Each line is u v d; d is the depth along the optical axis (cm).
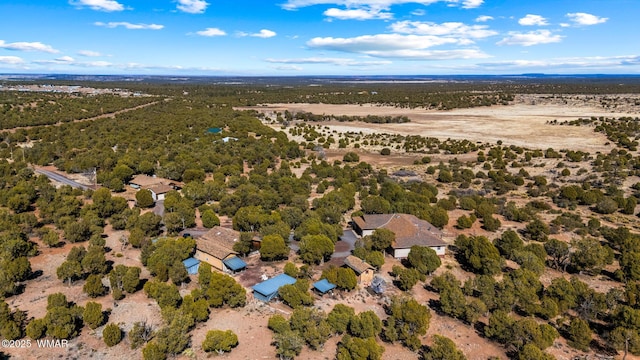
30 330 4397
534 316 5244
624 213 8581
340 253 6831
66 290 5566
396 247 6675
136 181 10381
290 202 8906
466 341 4725
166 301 5012
